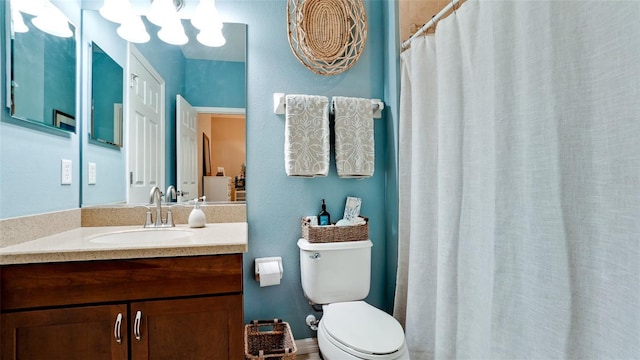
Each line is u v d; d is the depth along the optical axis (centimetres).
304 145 171
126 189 165
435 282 154
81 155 157
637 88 76
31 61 121
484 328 119
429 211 156
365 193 194
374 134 197
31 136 121
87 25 160
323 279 164
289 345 159
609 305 82
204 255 114
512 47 108
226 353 114
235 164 177
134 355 108
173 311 111
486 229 119
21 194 115
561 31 92
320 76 189
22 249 104
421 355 153
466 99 132
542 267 96
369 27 198
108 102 163
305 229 173
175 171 172
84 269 105
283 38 183
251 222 178
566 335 90
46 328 102
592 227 86
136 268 109
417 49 161
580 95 89
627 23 78
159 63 170
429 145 157
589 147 87
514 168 107
